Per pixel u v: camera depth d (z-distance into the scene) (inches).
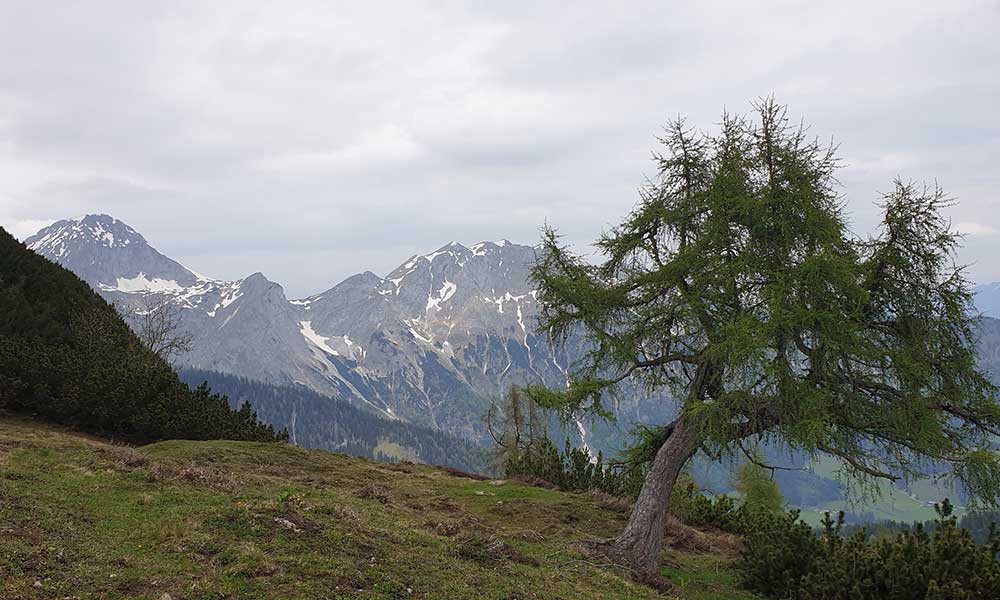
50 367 983.0
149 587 263.1
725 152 590.9
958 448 486.6
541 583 384.8
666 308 574.2
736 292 531.2
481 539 443.8
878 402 502.0
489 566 394.0
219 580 280.2
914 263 518.0
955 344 506.6
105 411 943.0
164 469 476.7
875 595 444.8
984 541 471.2
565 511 732.7
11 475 390.6
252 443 912.3
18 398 973.2
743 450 574.2
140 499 384.5
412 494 732.7
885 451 505.4
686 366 620.7
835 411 500.7
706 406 499.2
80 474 427.5
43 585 246.5
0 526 296.2
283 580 291.1
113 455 506.9
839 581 461.7
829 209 546.9
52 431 875.4
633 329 594.6
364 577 314.0
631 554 547.5
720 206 549.6
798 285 496.1
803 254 523.5
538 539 569.0
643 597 430.0
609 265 646.5
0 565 254.1
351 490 684.7
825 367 494.9
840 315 486.6
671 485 573.6
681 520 838.5
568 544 557.6
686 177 633.6
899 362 489.1
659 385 627.2
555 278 611.5
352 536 371.2
